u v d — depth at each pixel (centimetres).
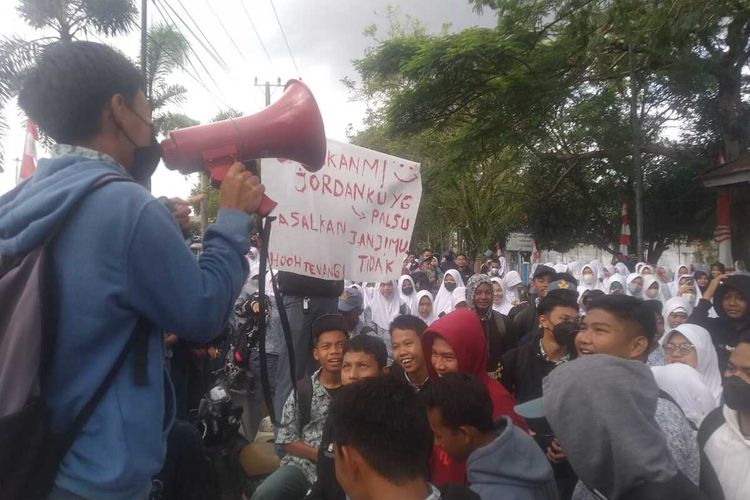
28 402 149
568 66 1905
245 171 188
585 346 309
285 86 217
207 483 303
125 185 163
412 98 1892
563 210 2906
